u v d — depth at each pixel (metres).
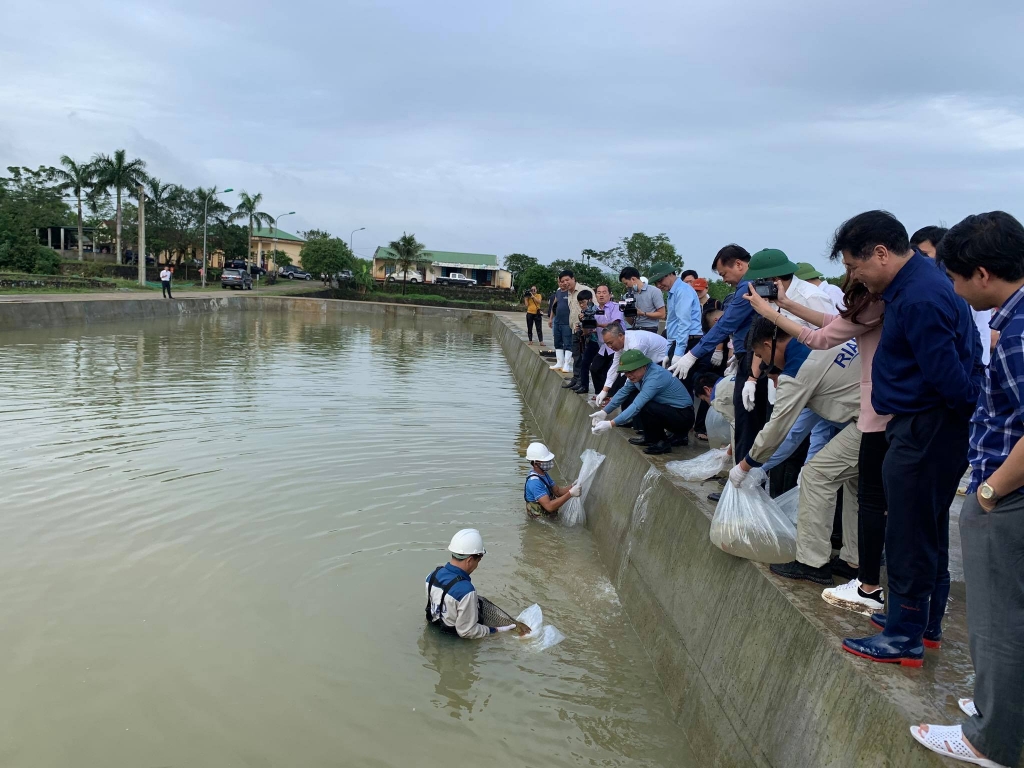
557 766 3.98
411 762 3.98
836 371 3.76
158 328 26.33
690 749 4.09
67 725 4.17
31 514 7.22
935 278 2.79
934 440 2.76
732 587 4.21
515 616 5.77
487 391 16.45
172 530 7.01
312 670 4.83
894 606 2.95
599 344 10.20
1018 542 2.19
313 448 10.23
